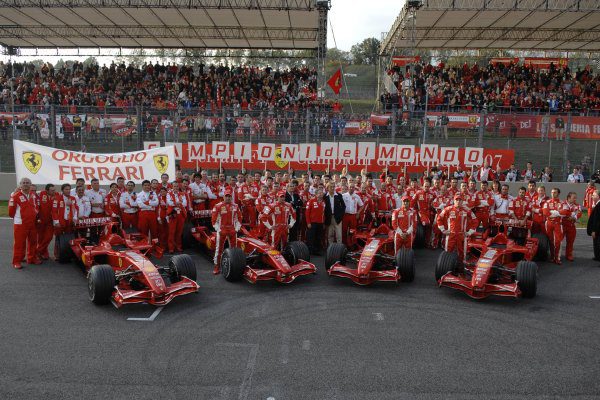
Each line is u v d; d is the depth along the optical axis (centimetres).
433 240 1473
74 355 734
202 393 635
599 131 2197
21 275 1120
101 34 3138
